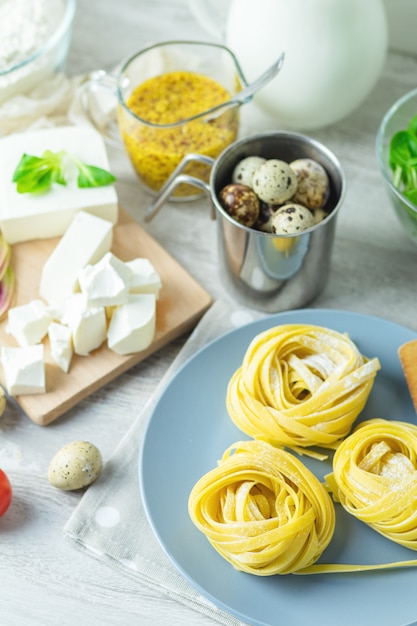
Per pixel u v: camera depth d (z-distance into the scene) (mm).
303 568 698
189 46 894
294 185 784
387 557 707
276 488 708
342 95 868
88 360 796
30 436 778
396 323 811
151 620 704
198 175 866
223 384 775
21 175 839
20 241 858
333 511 704
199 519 698
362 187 896
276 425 728
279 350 755
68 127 889
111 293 781
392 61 976
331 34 831
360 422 764
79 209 845
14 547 731
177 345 826
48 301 824
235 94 874
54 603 710
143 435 750
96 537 722
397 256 857
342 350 757
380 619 679
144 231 863
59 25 939
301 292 814
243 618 679
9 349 785
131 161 880
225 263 811
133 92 896
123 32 1000
